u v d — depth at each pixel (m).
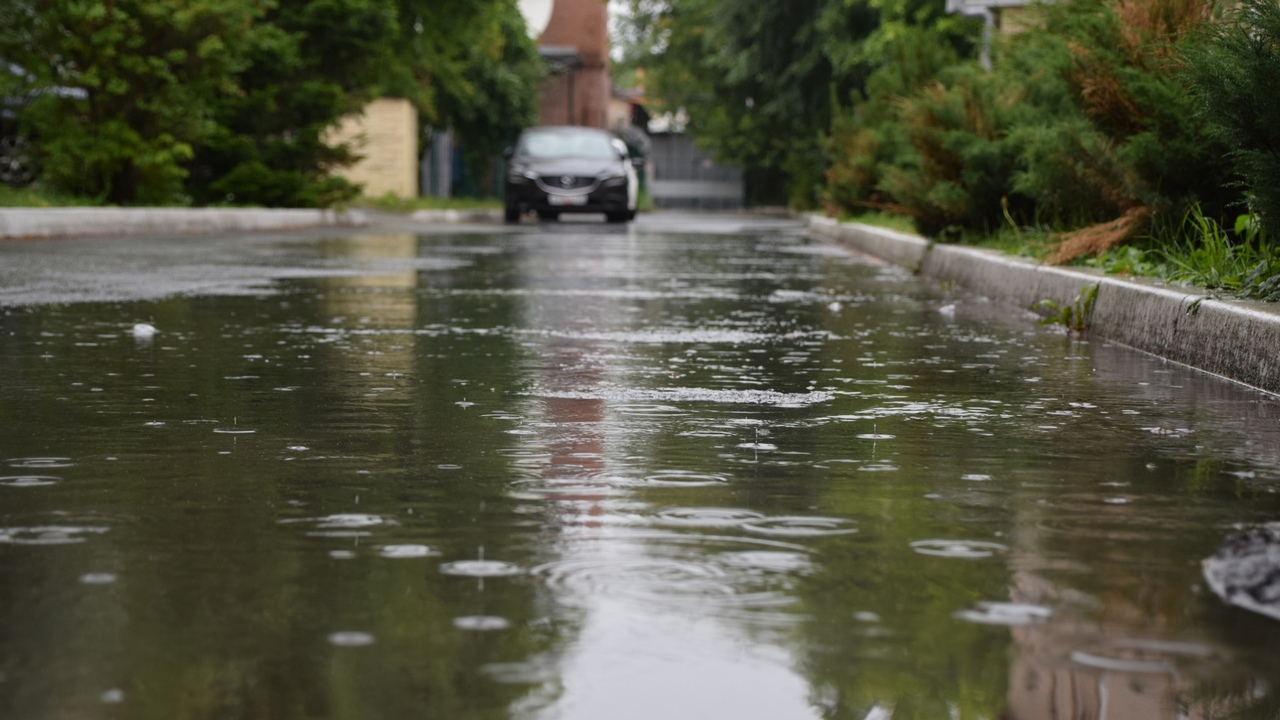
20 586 2.81
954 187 14.91
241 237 22.52
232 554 3.09
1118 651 2.41
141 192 24.33
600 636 2.48
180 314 9.70
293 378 6.43
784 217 47.59
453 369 6.83
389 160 40.94
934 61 22.72
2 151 24.95
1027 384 6.40
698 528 3.38
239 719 2.08
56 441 4.68
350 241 21.86
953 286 13.11
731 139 60.56
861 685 2.23
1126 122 10.73
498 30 44.31
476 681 2.25
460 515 3.52
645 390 6.11
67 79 22.64
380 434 4.86
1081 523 3.46
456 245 21.20
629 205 35.41
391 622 2.56
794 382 6.43
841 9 39.88
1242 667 2.32
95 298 10.86
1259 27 7.12
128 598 2.72
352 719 2.08
